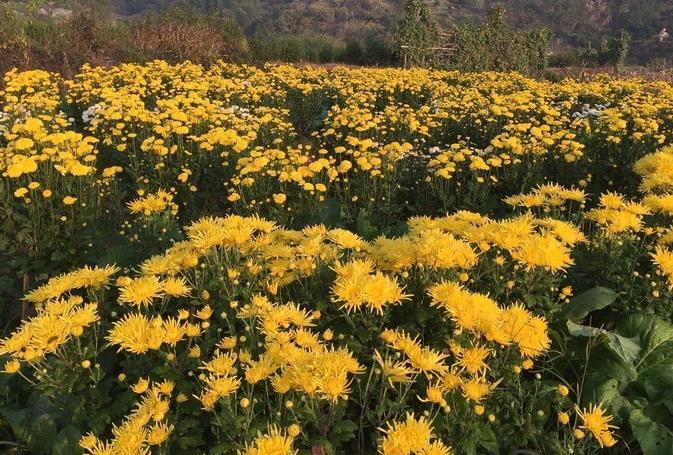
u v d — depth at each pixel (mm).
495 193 6816
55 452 2355
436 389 2131
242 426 2053
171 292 2750
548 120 8539
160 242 4762
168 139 7012
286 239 3549
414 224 3734
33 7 16297
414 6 23266
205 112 8203
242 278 3156
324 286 3004
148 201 4477
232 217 3355
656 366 2971
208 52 19094
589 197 6594
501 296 3209
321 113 11648
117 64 16406
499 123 9445
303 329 2506
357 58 26453
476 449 2361
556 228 3355
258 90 11258
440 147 9242
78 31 16781
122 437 1962
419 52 22922
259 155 6254
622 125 7234
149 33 18688
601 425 2176
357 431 2381
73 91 10945
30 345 2371
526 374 2977
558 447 2236
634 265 3549
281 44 24562
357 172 6695
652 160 4668
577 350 3037
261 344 2430
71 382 2412
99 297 3061
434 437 2145
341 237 3244
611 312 3500
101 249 4902
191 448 2232
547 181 6906
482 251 3023
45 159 5125
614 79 18969
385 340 2332
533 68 24516
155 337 2332
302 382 1994
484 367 2395
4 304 4387
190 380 2471
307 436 2123
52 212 4836
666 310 3252
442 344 2568
